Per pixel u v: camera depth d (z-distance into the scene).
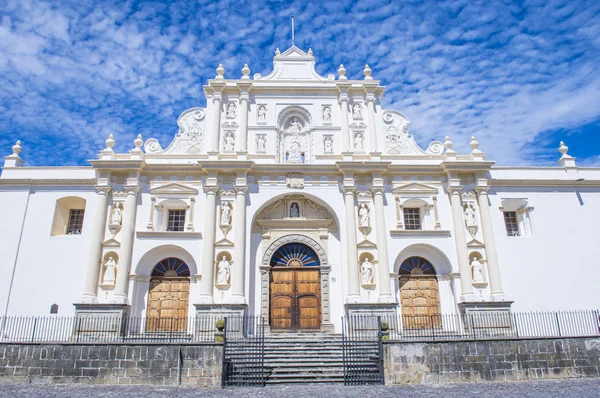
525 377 18.97
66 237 25.95
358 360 19.27
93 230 25.56
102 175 26.72
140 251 25.62
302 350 20.75
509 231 28.30
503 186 27.94
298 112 29.84
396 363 18.41
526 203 27.94
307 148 29.20
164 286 26.06
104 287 24.88
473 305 24.89
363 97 30.05
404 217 28.16
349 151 27.72
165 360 18.16
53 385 17.67
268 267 26.61
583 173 28.84
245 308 24.83
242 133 28.50
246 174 27.00
